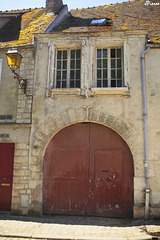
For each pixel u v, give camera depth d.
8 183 7.10
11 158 7.21
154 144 6.50
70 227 5.58
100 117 6.88
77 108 7.02
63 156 7.05
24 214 6.65
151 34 7.61
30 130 7.13
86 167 6.90
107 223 5.93
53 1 9.42
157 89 6.81
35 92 7.33
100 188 6.74
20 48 7.70
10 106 7.43
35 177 6.81
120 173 6.71
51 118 7.08
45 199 6.88
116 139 6.91
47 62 7.46
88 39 7.30
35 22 9.12
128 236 4.88
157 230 5.07
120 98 6.91
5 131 7.25
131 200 6.50
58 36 7.47
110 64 7.38
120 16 9.08
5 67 7.76
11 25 9.68
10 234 5.07
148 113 6.70
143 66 6.92
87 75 7.11
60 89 7.06
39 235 5.01
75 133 7.14
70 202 6.79
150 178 6.32
